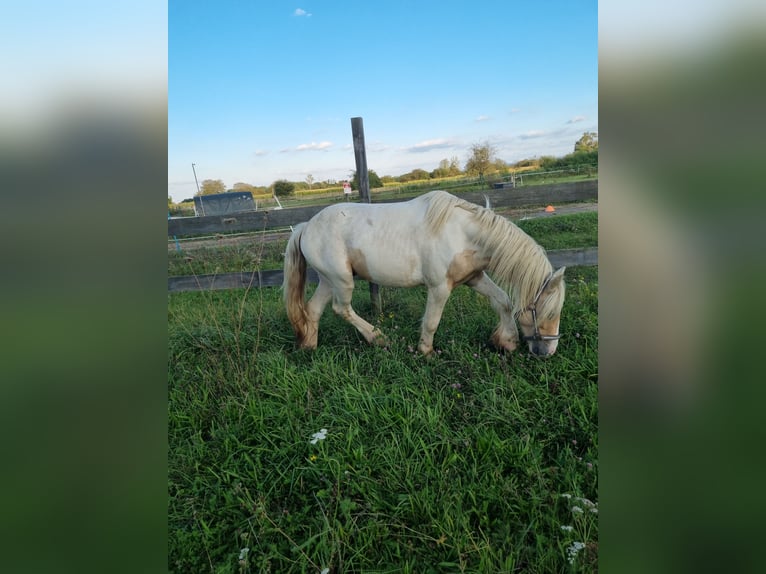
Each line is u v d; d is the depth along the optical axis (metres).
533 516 1.67
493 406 2.28
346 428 2.19
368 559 1.58
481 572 1.48
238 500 1.87
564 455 1.97
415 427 2.18
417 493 1.78
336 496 1.82
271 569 1.60
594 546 1.48
